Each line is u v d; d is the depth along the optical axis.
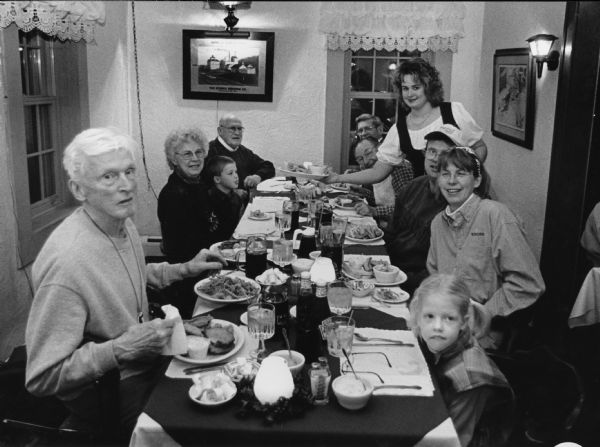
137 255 2.28
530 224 4.39
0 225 3.45
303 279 2.01
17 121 3.65
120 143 2.00
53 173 4.58
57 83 4.54
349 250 3.18
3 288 3.48
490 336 2.53
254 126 5.81
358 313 2.37
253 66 5.66
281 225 3.41
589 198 3.65
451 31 5.54
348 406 1.71
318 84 5.74
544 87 4.13
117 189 1.98
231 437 1.64
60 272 1.91
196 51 5.61
